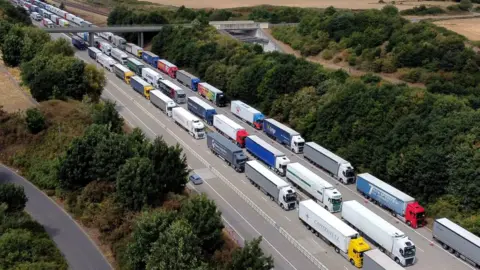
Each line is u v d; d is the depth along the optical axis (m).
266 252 58.16
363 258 54.41
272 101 104.31
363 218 62.00
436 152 68.81
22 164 75.88
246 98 112.50
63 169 65.81
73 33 171.12
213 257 51.19
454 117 74.00
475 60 108.38
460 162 66.81
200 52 135.88
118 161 64.62
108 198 62.50
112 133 69.38
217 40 141.25
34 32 123.56
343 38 136.25
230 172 80.00
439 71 110.44
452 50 112.25
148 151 64.38
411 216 65.38
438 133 71.81
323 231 60.53
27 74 100.38
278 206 69.69
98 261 53.53
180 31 152.12
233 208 68.44
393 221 67.25
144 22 173.00
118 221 58.69
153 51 158.00
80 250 55.44
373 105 83.62
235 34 169.00
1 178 72.38
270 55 119.69
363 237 63.00
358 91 89.00
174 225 47.53
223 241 54.53
